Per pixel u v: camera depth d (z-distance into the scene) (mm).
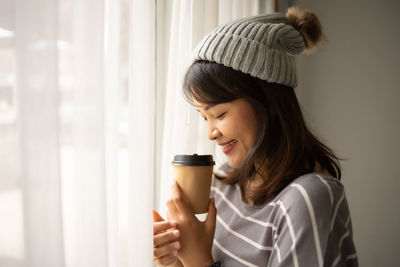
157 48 1015
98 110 511
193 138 958
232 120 750
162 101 1025
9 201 412
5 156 408
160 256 723
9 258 412
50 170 437
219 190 968
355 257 708
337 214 671
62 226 449
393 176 1898
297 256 615
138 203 643
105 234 517
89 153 512
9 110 411
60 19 488
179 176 744
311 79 2000
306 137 818
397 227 1897
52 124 438
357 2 1929
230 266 778
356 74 1943
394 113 1890
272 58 755
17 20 410
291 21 891
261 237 733
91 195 512
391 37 1882
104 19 525
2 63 405
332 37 1969
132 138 646
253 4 1285
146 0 667
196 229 740
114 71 587
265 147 766
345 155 1971
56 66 440
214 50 744
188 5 907
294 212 646
